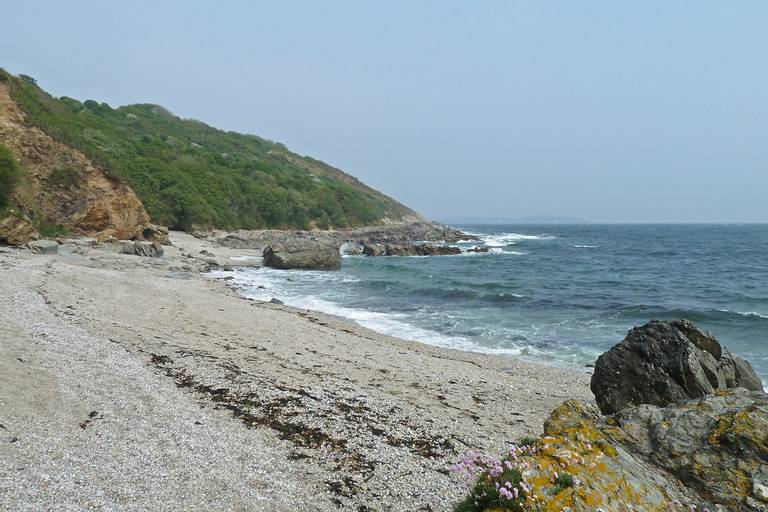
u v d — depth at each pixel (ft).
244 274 121.80
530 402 40.09
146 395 31.58
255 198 267.80
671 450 21.75
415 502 21.83
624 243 337.31
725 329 74.74
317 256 141.69
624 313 85.10
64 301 56.39
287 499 21.45
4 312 46.19
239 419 29.78
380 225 366.02
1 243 97.09
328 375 41.55
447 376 45.47
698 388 33.71
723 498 19.16
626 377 35.88
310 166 481.87
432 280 121.49
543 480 17.87
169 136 335.67
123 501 19.81
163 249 135.85
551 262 186.70
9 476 20.15
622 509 17.53
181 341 47.03
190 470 23.03
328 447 26.84
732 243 343.05
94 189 131.75
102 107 327.26
